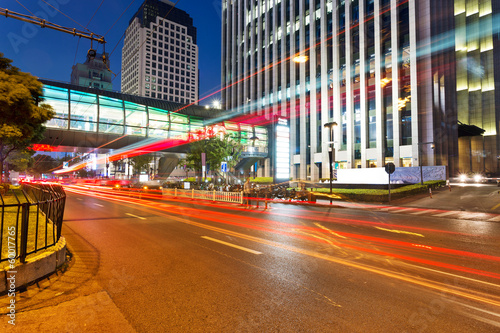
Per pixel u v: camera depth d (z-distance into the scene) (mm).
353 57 45844
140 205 19078
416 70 39562
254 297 4207
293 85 54875
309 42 52281
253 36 66438
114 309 3816
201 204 20156
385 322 3475
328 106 49062
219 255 6543
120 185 39906
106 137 38688
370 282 4844
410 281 4902
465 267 5734
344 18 47094
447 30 47875
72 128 36250
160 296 4238
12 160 37000
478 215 14398
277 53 59531
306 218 13148
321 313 3707
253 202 22188
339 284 4746
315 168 50344
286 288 4559
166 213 14711
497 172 63438
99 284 4719
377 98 42344
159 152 47625
